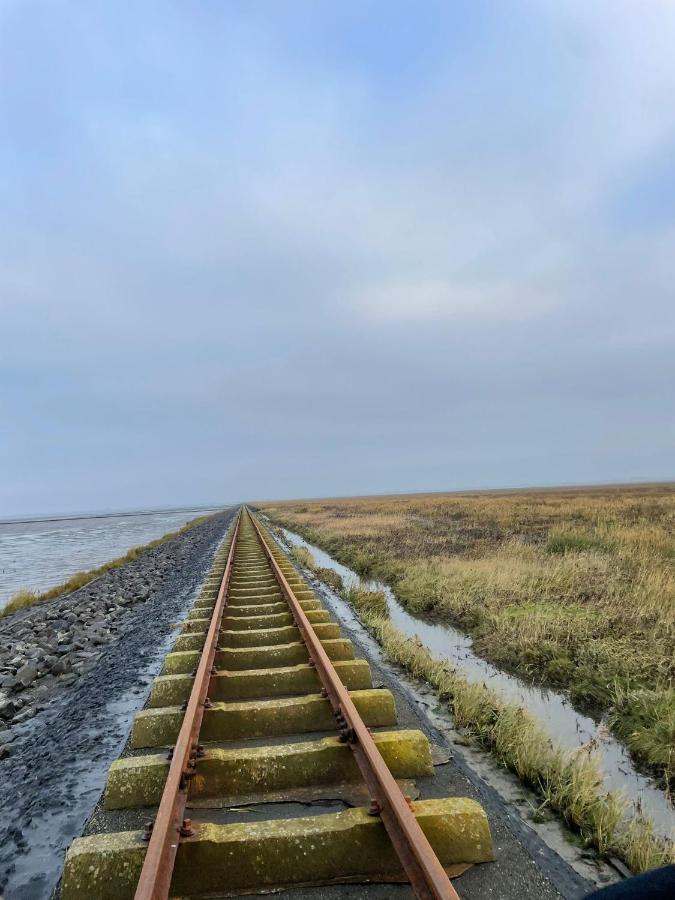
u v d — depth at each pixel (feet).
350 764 11.30
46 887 9.05
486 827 9.29
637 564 36.58
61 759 13.75
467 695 16.26
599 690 18.79
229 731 13.55
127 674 20.83
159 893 7.12
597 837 10.24
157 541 111.45
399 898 8.08
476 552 48.37
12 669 25.11
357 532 76.28
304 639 19.74
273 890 8.25
